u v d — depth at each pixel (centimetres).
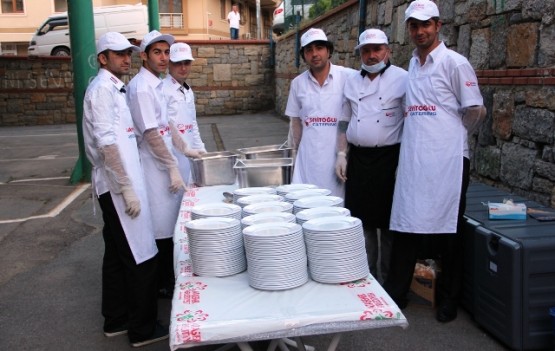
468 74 320
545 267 298
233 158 414
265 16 3941
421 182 333
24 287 438
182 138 416
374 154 367
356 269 225
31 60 1766
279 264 216
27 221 623
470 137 500
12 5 3011
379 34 350
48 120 1809
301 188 327
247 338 194
